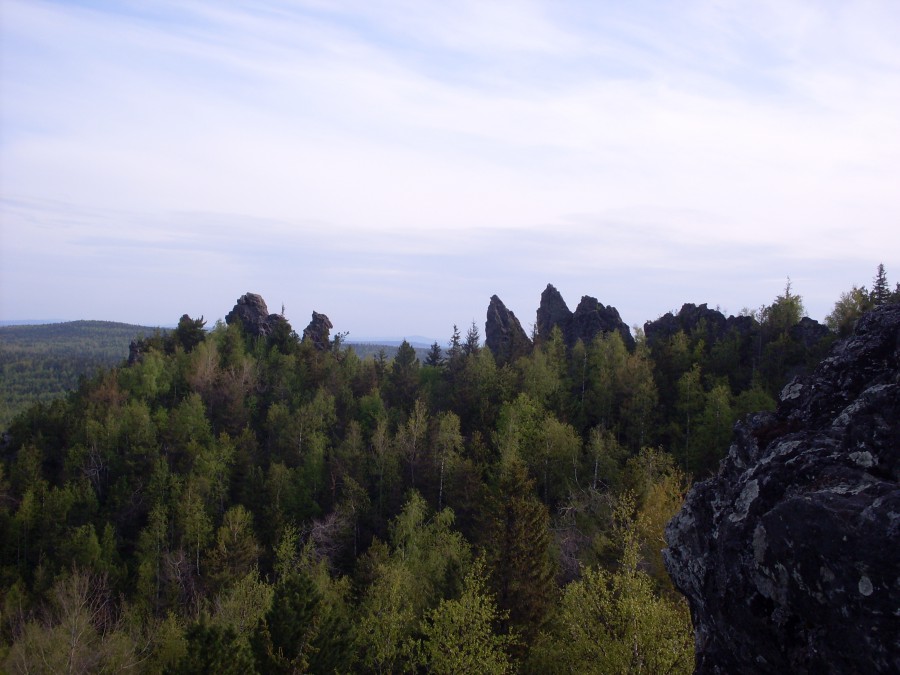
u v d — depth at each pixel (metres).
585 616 25.75
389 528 56.97
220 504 66.81
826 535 8.32
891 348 11.54
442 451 68.38
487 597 30.09
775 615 9.43
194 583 53.44
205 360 92.00
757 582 9.67
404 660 33.62
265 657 27.83
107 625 44.34
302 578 29.58
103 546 58.19
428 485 67.69
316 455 71.19
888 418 9.76
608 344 90.75
